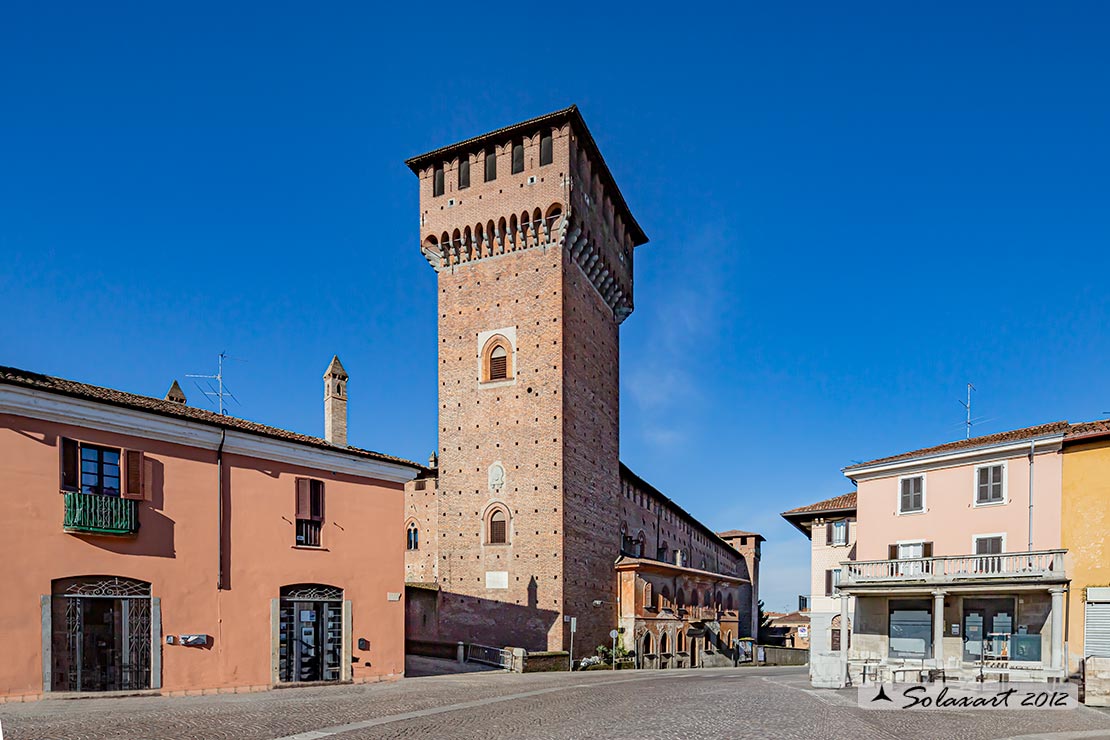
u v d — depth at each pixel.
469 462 58.22
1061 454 37.66
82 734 17.44
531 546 54.72
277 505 31.73
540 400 56.59
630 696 28.66
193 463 28.92
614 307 69.69
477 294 60.44
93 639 25.45
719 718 22.58
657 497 83.62
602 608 59.72
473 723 20.75
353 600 34.28
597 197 64.00
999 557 37.41
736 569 121.25
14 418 24.03
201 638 28.27
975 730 21.61
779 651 89.00
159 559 27.38
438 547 58.09
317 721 20.58
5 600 23.33
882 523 44.44
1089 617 35.31
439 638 56.62
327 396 36.72
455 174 62.06
